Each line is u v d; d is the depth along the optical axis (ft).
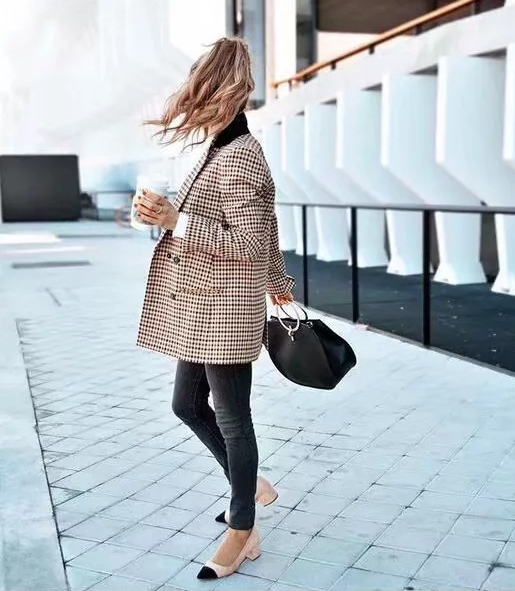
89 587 6.80
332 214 38.99
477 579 6.84
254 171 6.20
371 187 33.40
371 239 36.27
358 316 20.76
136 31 58.18
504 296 25.13
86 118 73.87
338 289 28.17
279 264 7.30
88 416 12.06
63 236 55.77
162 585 6.84
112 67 64.49
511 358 15.83
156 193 6.08
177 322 6.47
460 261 29.14
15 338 18.56
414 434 10.77
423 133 29.37
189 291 6.37
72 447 10.58
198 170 6.43
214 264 6.32
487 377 13.80
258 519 8.16
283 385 13.58
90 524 8.11
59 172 75.00
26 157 73.87
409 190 32.35
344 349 7.17
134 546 7.60
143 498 8.79
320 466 9.65
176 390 7.18
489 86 25.54
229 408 6.65
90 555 7.42
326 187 37.09
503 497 8.57
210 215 6.33
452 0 45.93
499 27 23.38
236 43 6.34
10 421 11.70
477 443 10.31
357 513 8.27
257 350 6.57
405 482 9.07
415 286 28.35
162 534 7.86
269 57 48.21
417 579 6.86
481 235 30.99
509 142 22.56
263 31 48.37
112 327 20.06
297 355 7.00
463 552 7.34
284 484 9.10
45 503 8.61
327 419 11.57
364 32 48.16
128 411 12.32
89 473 9.59
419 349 16.48
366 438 10.66
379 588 6.72
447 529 7.83
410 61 28.60
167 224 6.11
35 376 14.75
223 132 6.43
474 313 21.88
